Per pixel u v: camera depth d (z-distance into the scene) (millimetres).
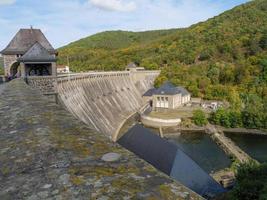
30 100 11562
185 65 153375
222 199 24969
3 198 3582
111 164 4172
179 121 81875
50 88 43531
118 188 3488
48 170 4203
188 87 119438
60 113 8375
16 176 4164
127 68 138875
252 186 23031
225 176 41312
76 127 6520
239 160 52531
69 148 4996
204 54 156000
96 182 3678
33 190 3682
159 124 81375
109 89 88938
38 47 45500
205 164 52406
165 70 142000
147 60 170125
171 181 3617
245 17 193125
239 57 142500
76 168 4145
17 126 7055
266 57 126062
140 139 32031
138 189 3426
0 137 6332
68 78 58062
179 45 182750
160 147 29422
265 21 179000
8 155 5094
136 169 3961
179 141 67812
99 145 5086
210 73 125938
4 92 15891
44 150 5004
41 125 6820
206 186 26562
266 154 58719
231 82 120250
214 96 111562
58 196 3480
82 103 61031
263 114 75812
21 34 62812
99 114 66875
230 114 78125
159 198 3232
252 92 106562
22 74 44594
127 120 82938
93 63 183875
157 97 100250
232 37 166500
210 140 68438
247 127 76812
